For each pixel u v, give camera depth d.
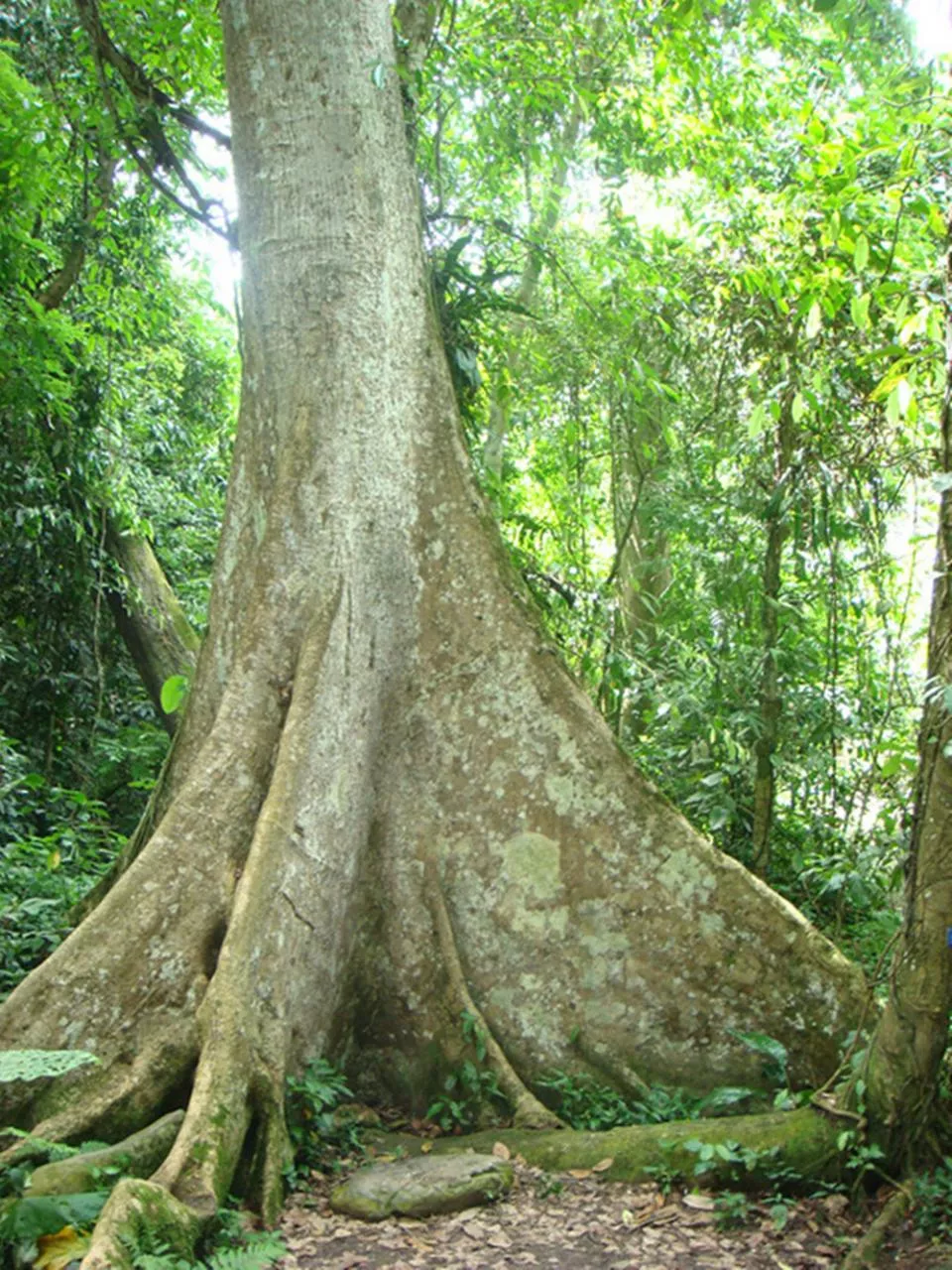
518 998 5.99
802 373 6.85
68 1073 5.02
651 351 9.66
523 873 6.09
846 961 6.02
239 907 5.30
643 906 6.01
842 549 9.26
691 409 9.52
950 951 4.56
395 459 6.37
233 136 6.71
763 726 8.52
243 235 6.66
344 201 6.48
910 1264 4.22
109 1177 4.36
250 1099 4.92
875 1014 5.86
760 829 8.58
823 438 8.04
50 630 13.28
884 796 7.80
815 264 7.79
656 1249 4.42
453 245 7.92
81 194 11.34
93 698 13.60
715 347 9.10
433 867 6.12
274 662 5.99
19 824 10.67
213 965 5.39
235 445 6.68
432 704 6.25
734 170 9.51
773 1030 5.86
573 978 5.98
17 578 13.05
